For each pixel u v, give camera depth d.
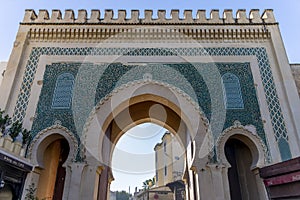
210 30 10.93
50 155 9.63
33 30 10.85
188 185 10.54
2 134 7.02
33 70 10.17
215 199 7.87
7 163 6.80
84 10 11.48
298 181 5.80
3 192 6.88
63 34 10.86
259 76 10.11
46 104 9.50
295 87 9.76
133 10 11.52
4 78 9.83
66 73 10.11
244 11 11.51
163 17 11.38
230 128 9.04
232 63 10.36
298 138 8.83
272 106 9.52
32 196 7.84
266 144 8.80
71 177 8.16
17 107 9.43
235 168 9.83
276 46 10.59
